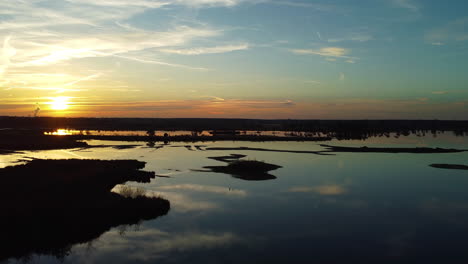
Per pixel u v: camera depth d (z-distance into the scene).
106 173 48.31
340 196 41.03
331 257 24.20
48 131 159.38
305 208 35.75
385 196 41.12
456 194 42.41
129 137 126.00
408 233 28.70
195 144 108.19
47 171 48.00
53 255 23.89
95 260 23.41
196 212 33.91
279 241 26.89
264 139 128.25
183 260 23.59
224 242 26.66
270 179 51.06
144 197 35.72
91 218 29.34
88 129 188.25
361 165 66.00
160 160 69.94
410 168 62.78
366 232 28.91
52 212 29.30
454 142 123.25
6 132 138.25
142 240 26.83
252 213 33.81
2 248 23.83
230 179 50.72
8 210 28.67
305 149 93.88
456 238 27.66
